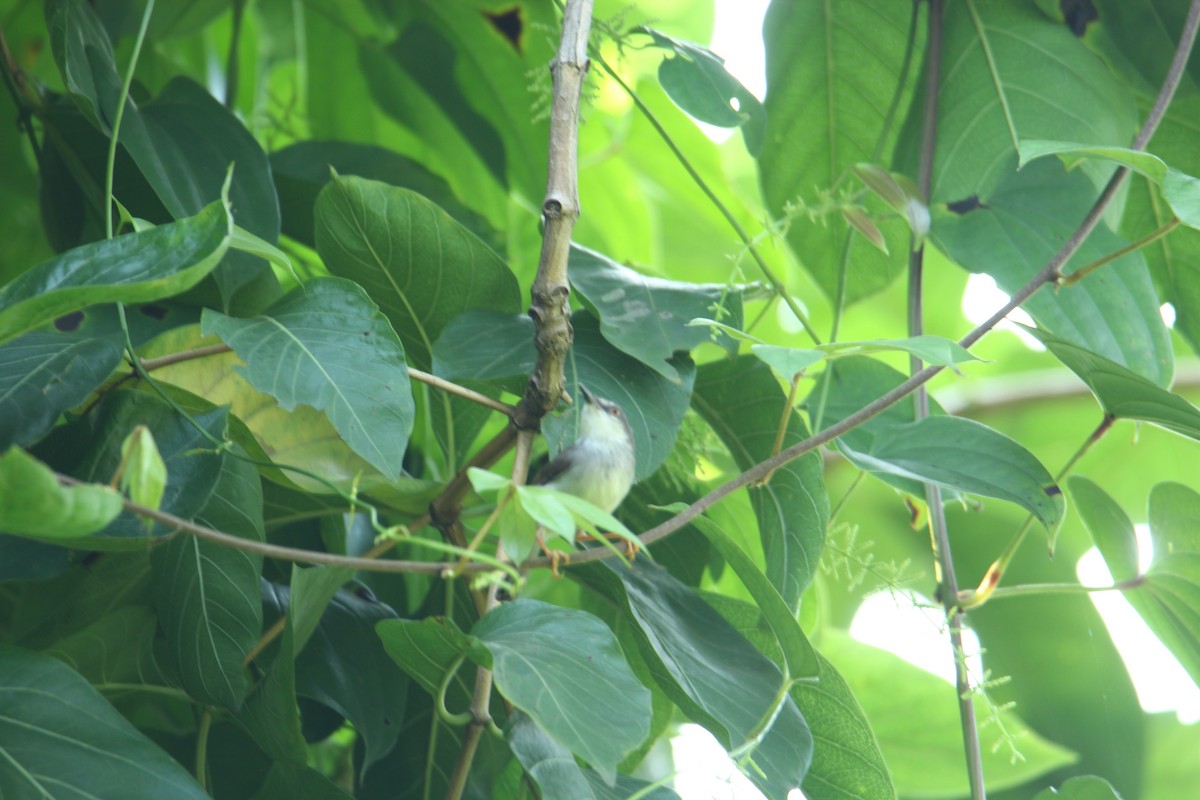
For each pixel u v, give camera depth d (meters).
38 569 2.37
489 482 2.31
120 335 2.39
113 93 2.52
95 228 2.60
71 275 2.33
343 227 2.50
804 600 2.63
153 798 2.33
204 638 2.41
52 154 2.59
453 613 2.57
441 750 2.54
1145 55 2.65
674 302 2.51
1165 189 2.42
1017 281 2.59
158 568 2.43
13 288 2.33
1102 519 2.55
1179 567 2.52
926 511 2.62
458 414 2.54
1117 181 2.47
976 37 2.64
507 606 2.38
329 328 2.41
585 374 2.49
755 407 2.55
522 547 2.33
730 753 2.39
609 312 2.50
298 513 2.53
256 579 2.42
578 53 2.41
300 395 2.38
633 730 2.33
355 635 2.51
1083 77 2.62
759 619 2.53
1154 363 2.58
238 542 2.31
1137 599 2.54
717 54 2.56
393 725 2.50
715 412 2.56
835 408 2.60
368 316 2.41
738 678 2.46
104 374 2.38
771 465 2.41
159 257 2.32
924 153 2.63
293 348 2.40
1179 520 2.52
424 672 2.40
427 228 2.50
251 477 2.42
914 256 2.61
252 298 2.53
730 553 2.44
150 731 2.54
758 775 2.42
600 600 2.58
